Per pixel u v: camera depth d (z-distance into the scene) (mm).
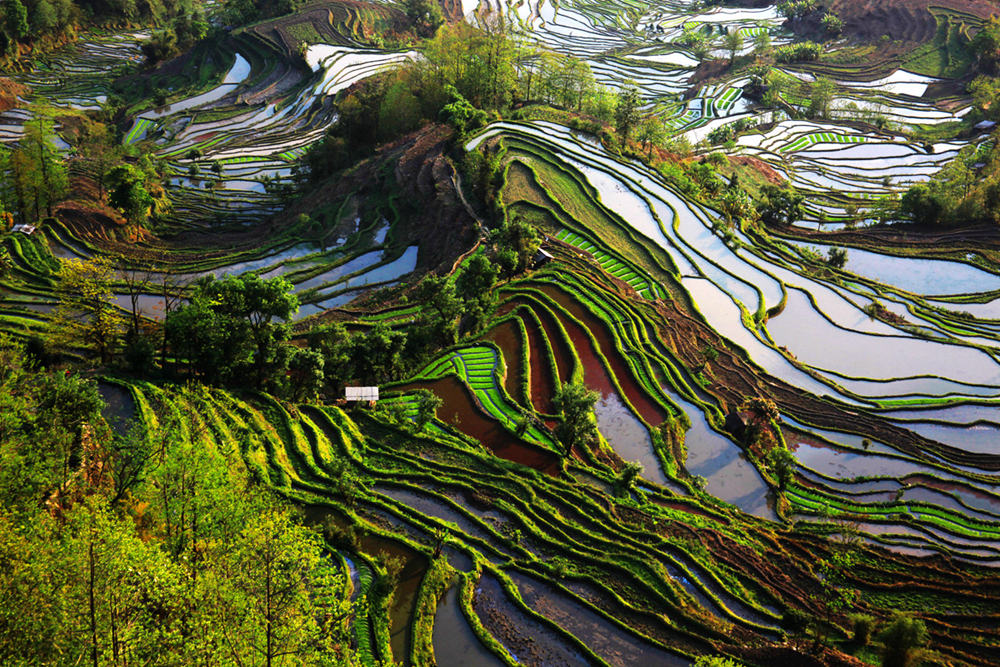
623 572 58969
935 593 61406
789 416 91688
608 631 53719
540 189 127812
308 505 60469
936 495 79188
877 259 139750
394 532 59531
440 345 92250
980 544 70688
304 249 121125
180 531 45531
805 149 195625
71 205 120312
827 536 69438
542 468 73688
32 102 196500
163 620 38219
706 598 58094
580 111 167625
